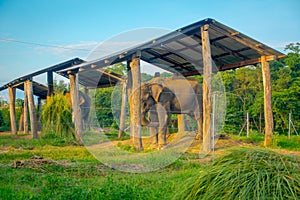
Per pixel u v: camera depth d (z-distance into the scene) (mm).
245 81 30031
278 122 23906
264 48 13117
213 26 12031
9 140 15391
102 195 5309
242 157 3553
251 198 3121
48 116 15859
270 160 3422
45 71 17656
